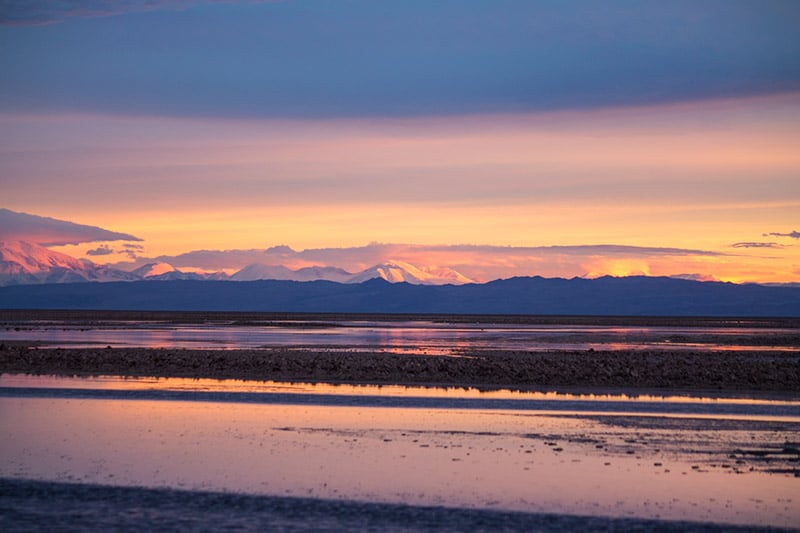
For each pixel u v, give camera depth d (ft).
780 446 88.79
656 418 106.11
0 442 88.58
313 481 73.36
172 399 119.44
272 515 63.62
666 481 74.02
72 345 240.12
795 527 61.87
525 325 561.84
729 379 146.51
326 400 119.24
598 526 61.82
